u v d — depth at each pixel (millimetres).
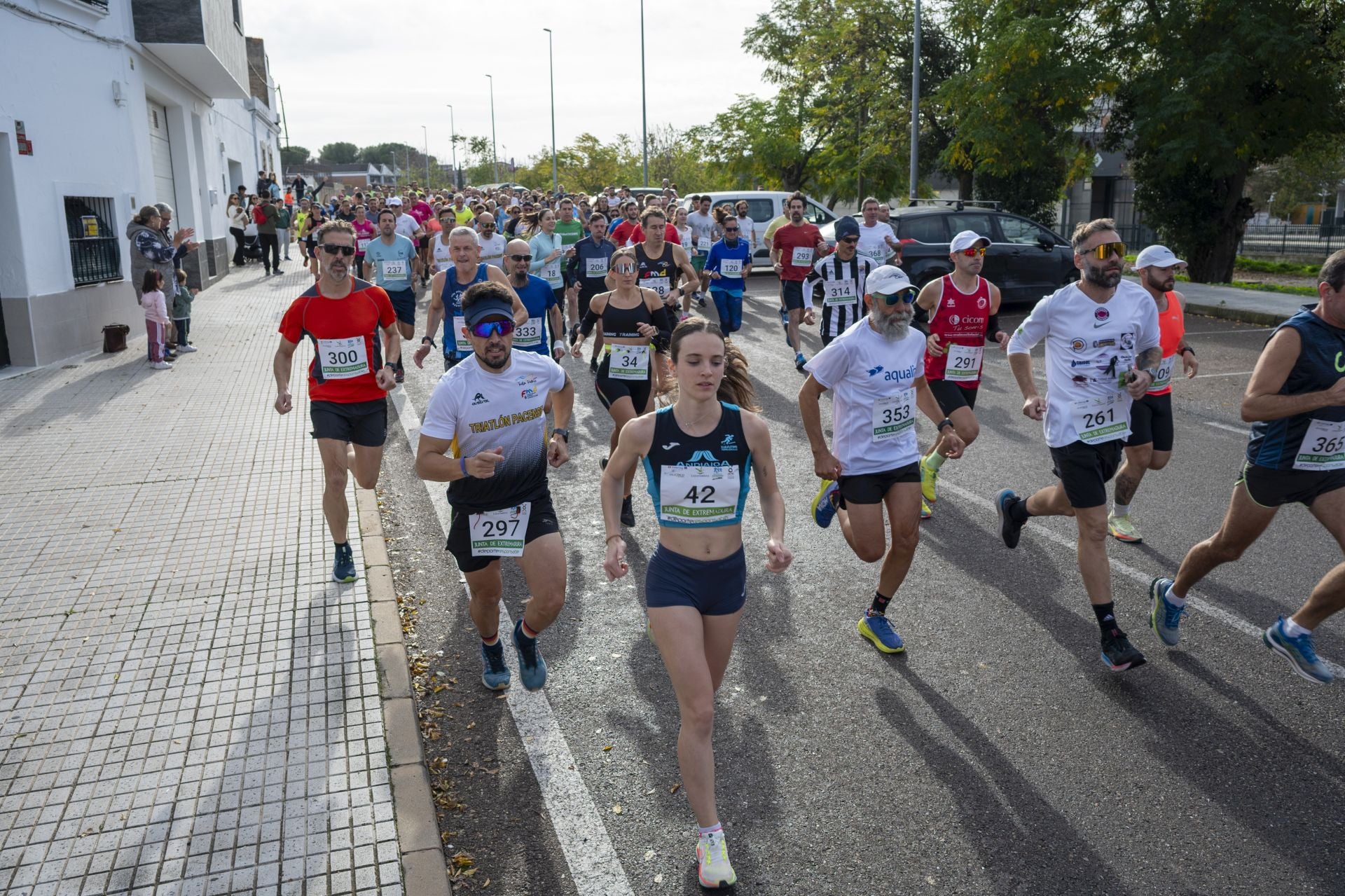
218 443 8305
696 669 3275
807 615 5309
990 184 26734
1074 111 22125
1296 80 19750
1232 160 19844
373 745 3930
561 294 12664
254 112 30656
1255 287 22109
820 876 3318
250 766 3791
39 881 3182
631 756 4008
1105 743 4070
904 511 4719
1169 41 20172
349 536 6141
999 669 4695
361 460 5586
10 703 4238
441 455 3986
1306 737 4086
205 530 6277
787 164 34688
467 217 22062
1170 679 4578
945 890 3248
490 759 3984
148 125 14672
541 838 3520
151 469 7559
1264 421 4121
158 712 4164
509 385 4043
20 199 10844
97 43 12539
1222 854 3402
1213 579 5656
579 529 6676
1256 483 4223
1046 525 6652
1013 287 16516
